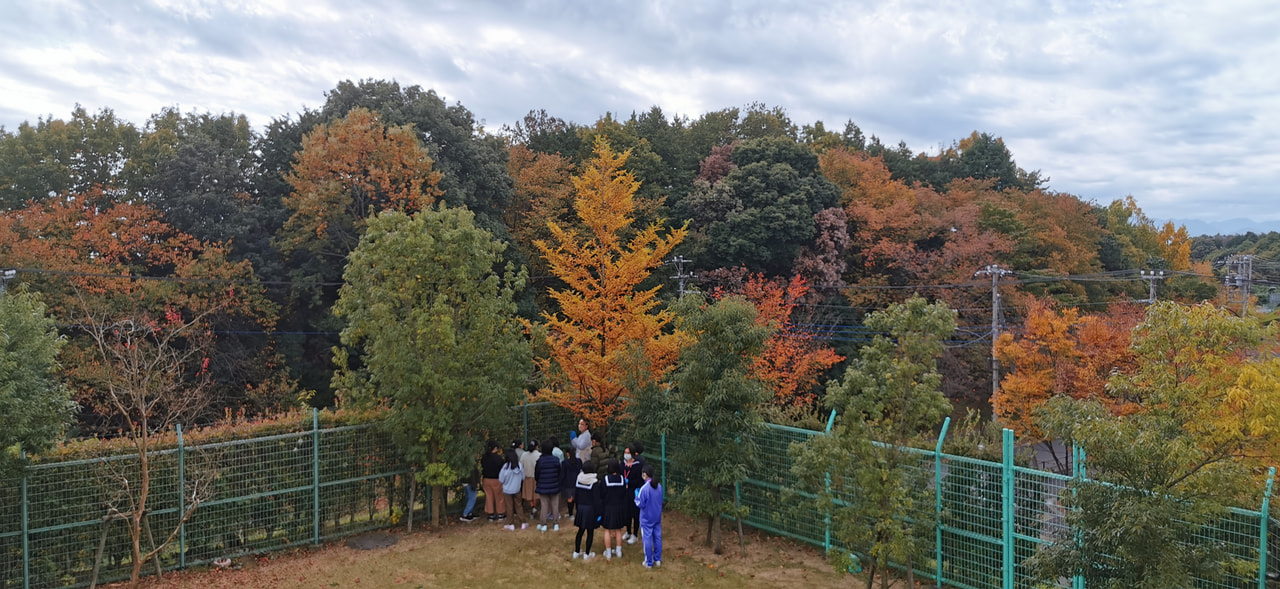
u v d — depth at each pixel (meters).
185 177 29.98
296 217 28.88
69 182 30.95
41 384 9.64
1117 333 20.12
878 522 8.49
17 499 9.94
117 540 10.71
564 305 15.92
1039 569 6.95
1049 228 45.66
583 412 15.38
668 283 33.59
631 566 11.28
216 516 11.44
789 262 35.75
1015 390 20.97
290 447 12.16
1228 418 6.42
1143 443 5.96
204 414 25.02
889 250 37.34
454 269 12.88
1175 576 5.86
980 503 9.85
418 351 12.73
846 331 33.75
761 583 10.58
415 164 28.11
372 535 12.85
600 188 16.38
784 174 36.47
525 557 11.70
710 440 11.70
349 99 33.16
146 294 25.00
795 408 13.56
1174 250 65.06
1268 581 7.49
